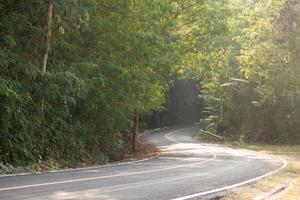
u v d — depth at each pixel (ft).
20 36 66.33
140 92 96.12
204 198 39.99
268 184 53.88
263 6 145.79
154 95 110.22
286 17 133.69
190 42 125.18
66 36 73.31
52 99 67.67
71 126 75.41
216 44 130.21
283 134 171.42
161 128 257.96
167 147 147.64
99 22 77.97
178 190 43.16
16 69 61.57
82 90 69.92
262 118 179.93
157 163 77.00
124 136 127.85
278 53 141.49
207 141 185.68
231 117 200.64
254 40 149.38
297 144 165.07
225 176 58.23
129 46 82.53
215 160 87.45
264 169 71.51
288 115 169.17
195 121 305.12
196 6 120.47
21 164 59.77
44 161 65.00
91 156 79.56
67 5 65.87
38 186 40.14
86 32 78.69
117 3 80.38
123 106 89.51
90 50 80.38
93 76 74.64
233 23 150.71
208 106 242.17
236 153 115.55
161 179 51.01
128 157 99.81
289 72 140.87
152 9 86.69
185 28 124.67
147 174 55.83
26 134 62.18
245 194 45.01
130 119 106.11
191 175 56.95
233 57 191.31
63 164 67.87
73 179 46.70
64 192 37.76
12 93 56.49
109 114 87.45
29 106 65.21
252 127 184.96
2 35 63.21
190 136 212.64
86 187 41.37
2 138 59.16
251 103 183.32
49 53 71.00
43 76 63.31
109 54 79.61
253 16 148.36
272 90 153.48
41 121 66.59
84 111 77.51
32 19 67.56
